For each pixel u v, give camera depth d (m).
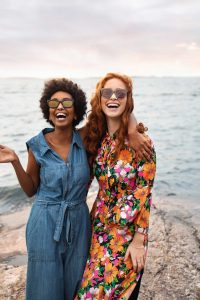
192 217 6.16
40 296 2.91
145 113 30.66
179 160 12.58
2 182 8.88
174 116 28.05
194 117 27.16
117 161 2.90
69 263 2.96
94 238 3.01
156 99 50.47
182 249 4.78
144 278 4.10
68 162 2.92
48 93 3.03
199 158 12.93
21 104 41.66
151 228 5.41
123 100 2.89
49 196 2.92
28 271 2.95
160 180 9.68
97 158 3.02
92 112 3.05
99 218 3.02
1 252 4.97
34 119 26.09
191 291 3.90
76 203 2.94
